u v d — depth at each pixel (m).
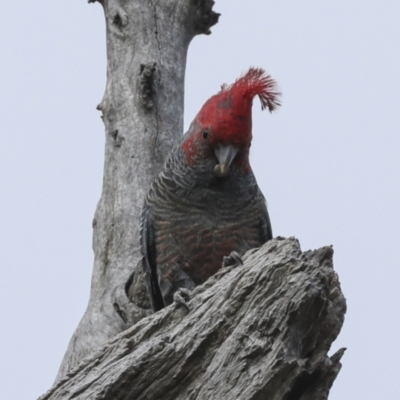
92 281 15.62
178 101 16.89
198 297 11.10
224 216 14.12
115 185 16.09
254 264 10.97
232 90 13.67
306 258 10.88
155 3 17.23
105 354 10.84
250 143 13.98
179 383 10.57
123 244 15.58
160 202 14.29
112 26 17.19
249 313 10.60
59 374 14.37
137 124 16.39
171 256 14.23
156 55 16.86
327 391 10.73
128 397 10.53
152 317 11.12
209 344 10.66
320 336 10.84
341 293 11.06
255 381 10.22
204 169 13.93
